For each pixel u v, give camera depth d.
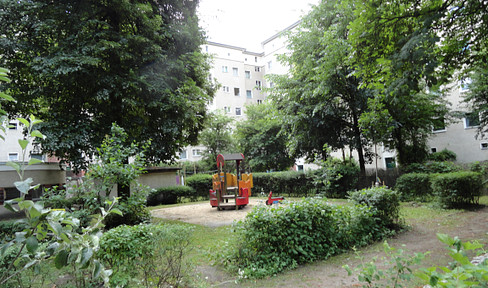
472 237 6.11
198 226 9.05
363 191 7.41
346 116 15.67
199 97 12.70
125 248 3.77
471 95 16.11
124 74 10.11
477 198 10.35
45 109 11.82
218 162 13.72
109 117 10.72
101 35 9.64
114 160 7.91
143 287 3.54
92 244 1.20
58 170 16.05
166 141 11.55
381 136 13.32
